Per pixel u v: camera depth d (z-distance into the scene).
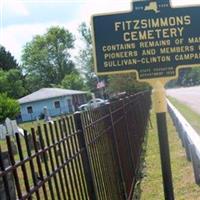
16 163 2.02
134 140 7.59
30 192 2.12
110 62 3.75
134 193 5.93
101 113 4.41
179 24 3.73
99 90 57.09
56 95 49.12
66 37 76.19
